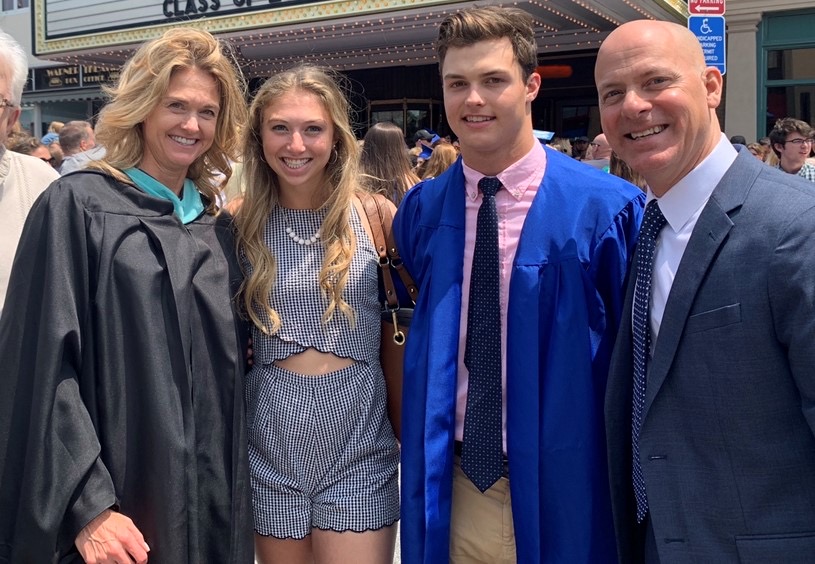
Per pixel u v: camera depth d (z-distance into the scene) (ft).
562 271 5.98
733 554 4.78
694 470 4.91
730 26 31.42
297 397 6.64
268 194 7.07
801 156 19.07
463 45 6.00
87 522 5.36
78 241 5.80
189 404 5.93
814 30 30.01
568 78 38.04
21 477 5.57
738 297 4.62
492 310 6.23
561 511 5.80
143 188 6.38
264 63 40.86
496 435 6.16
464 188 6.61
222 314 6.29
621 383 5.63
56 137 25.23
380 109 43.09
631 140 5.09
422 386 6.31
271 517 6.66
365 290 7.02
